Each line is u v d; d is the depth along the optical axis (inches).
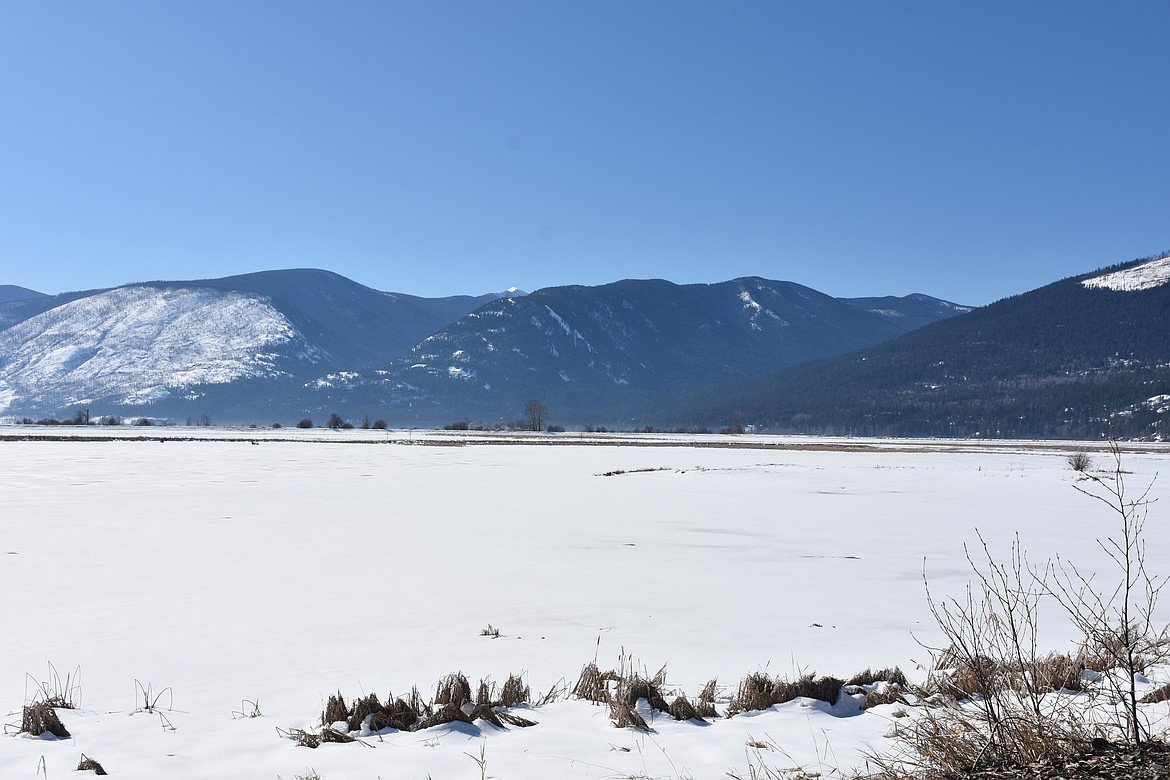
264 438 3609.7
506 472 1649.9
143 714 250.2
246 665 318.0
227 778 189.5
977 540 713.6
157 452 2354.8
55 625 391.9
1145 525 829.2
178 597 462.6
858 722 235.9
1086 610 409.4
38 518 845.8
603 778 187.3
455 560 598.9
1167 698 232.7
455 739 217.8
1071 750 189.6
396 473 1590.8
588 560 599.5
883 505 1031.6
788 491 1233.4
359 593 474.9
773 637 366.3
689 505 1022.4
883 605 441.1
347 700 263.6
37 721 227.5
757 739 218.4
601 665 314.8
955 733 200.2
